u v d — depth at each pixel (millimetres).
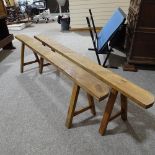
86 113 1903
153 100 1227
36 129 1725
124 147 1520
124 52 3281
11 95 2240
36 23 6062
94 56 3320
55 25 5699
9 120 1847
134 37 2508
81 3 4750
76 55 1979
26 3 6059
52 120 1825
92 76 1576
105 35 2828
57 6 7043
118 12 2846
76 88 1559
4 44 3410
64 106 2020
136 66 2842
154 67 2830
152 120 1805
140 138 1602
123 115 1771
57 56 1981
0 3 3564
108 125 1743
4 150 1531
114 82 1419
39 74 2701
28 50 3654
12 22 5430
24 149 1533
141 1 2254
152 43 2518
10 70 2861
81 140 1594
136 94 1279
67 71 1659
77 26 5008
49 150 1516
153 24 2383
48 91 2289
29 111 1962
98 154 1468
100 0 4684
